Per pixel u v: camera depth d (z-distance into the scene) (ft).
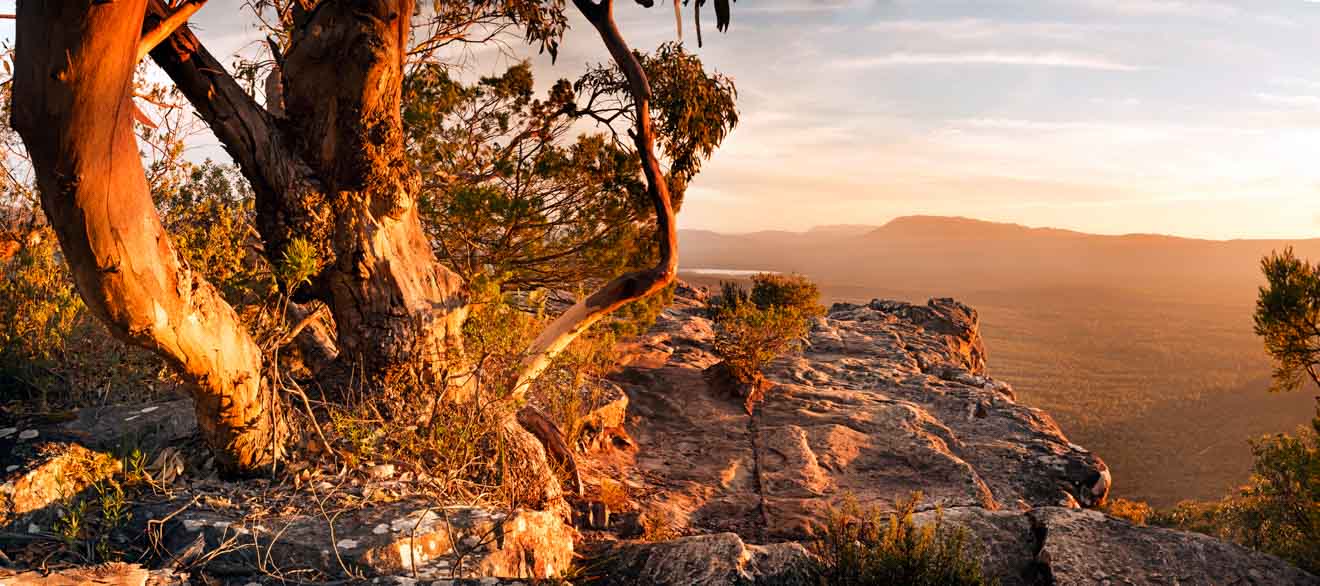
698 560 16.56
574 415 32.91
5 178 23.82
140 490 15.43
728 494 31.91
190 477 16.25
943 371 59.67
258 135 18.74
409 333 20.47
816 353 62.59
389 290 20.30
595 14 26.37
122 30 9.30
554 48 29.48
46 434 16.34
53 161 9.76
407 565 13.89
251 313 20.59
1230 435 578.66
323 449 17.79
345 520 14.89
